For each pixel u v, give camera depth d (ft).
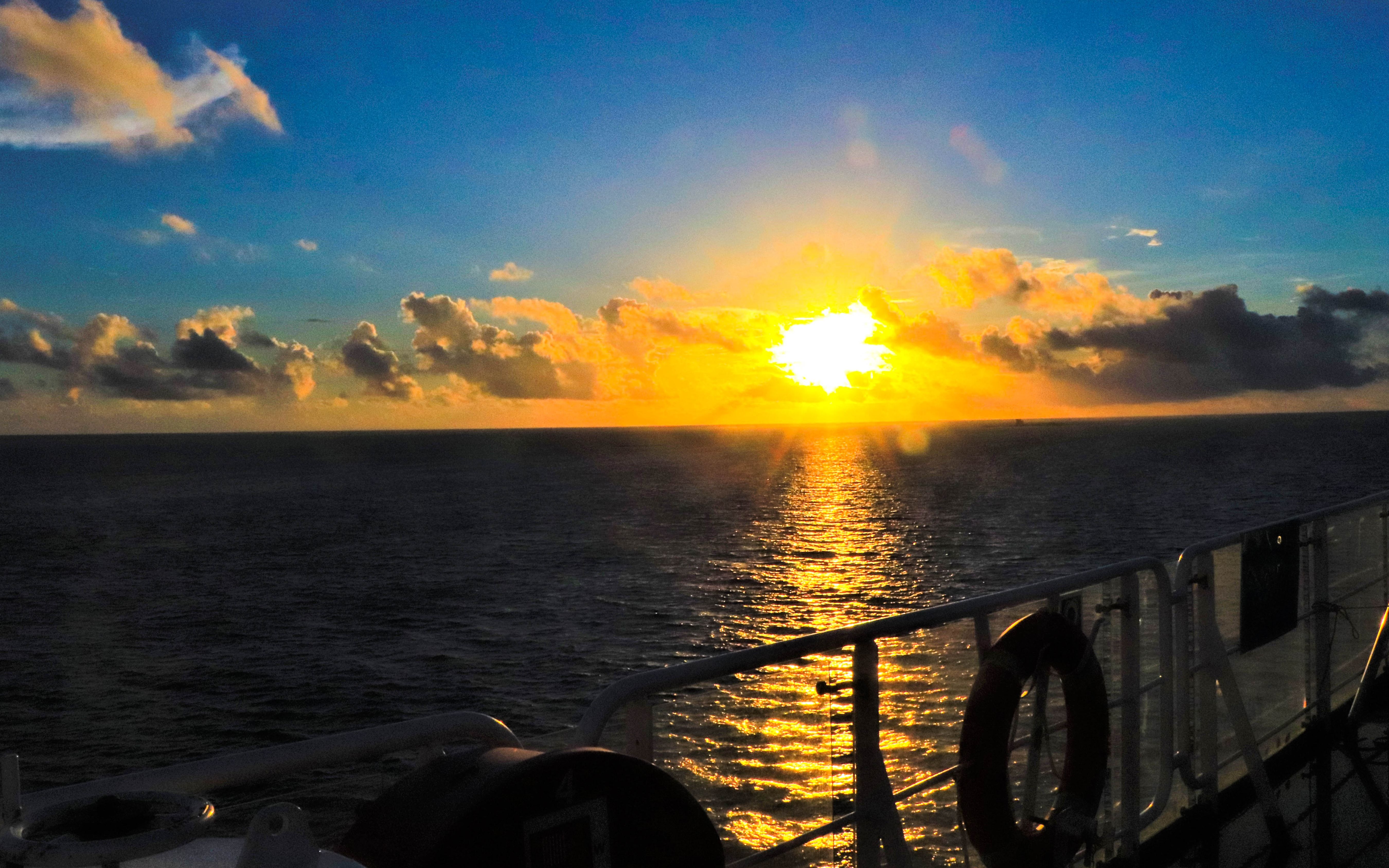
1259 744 14.24
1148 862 12.02
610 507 280.10
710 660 7.34
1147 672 12.14
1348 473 329.31
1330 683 15.81
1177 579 12.69
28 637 117.91
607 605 128.16
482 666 97.76
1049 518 214.90
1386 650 15.80
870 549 174.09
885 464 498.28
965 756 8.88
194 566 178.19
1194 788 12.79
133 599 143.23
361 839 5.90
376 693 89.45
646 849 6.37
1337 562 16.74
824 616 117.91
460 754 6.18
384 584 151.23
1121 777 11.47
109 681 95.71
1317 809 13.52
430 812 5.74
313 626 120.47
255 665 100.83
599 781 6.16
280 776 5.63
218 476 520.01
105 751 75.20
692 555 173.06
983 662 9.22
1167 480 317.01
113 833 4.08
